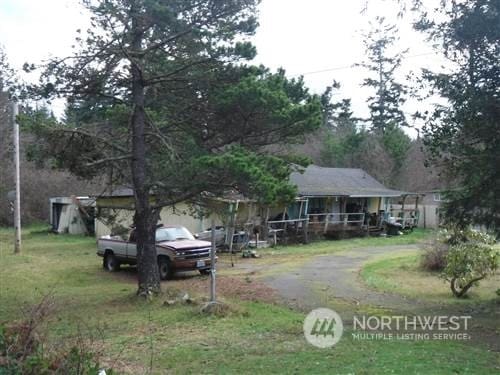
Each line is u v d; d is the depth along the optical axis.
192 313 11.40
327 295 13.51
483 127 10.66
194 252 17.50
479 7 10.14
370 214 35.28
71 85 13.09
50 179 44.06
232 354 8.09
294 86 13.94
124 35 12.84
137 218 13.63
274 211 29.33
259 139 13.81
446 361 7.37
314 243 29.19
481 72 10.53
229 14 12.93
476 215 11.66
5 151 37.09
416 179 43.72
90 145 13.69
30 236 34.66
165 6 12.29
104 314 11.73
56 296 13.95
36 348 5.18
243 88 12.41
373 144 47.47
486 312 11.25
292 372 6.97
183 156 12.70
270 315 11.20
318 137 49.44
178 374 7.10
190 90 13.68
